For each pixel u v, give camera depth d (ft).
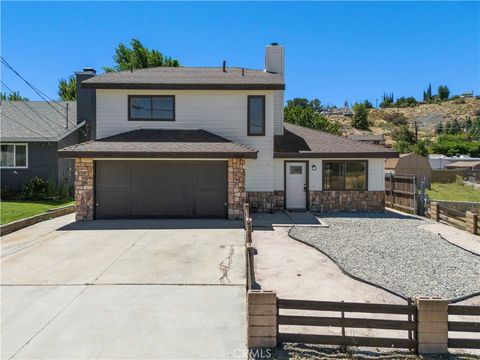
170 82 47.32
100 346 15.07
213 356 14.47
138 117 47.67
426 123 317.22
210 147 41.98
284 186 50.37
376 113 353.10
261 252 29.04
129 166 42.14
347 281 22.93
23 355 14.43
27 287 21.47
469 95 393.50
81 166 41.55
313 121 132.16
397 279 23.13
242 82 47.60
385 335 16.84
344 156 49.03
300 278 23.34
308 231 36.50
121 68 106.42
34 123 65.00
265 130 48.16
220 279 22.81
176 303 19.26
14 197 58.13
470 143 200.54
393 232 36.55
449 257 28.02
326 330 16.96
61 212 46.65
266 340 15.10
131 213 42.24
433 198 83.56
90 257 27.27
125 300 19.61
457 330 14.94
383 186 50.26
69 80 121.49
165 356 14.39
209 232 35.29
